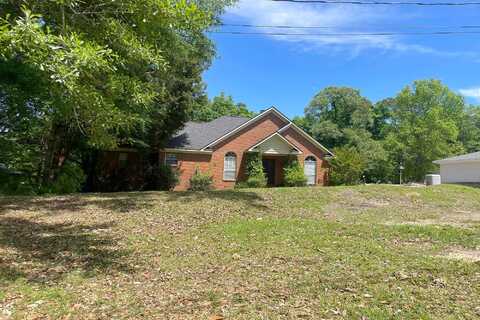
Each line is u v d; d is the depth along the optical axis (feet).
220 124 96.73
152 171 79.61
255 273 19.80
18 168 54.03
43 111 44.42
